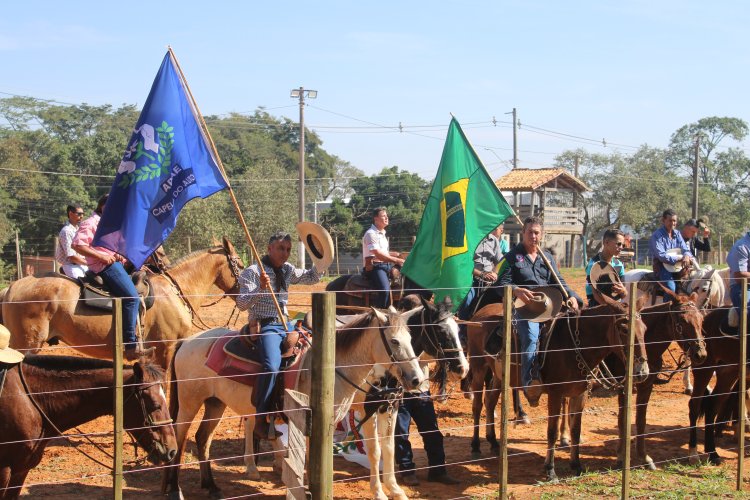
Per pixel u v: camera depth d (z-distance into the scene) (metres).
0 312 9.11
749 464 8.97
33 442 5.78
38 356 6.02
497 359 8.81
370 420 7.26
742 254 9.57
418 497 7.61
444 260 8.78
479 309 10.34
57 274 9.12
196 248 39.25
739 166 74.06
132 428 6.02
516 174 40.97
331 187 72.31
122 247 6.81
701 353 8.72
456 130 8.82
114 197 6.86
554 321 8.55
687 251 12.13
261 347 6.88
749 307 9.38
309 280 7.45
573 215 42.12
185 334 9.94
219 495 7.45
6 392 5.68
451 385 13.43
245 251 39.03
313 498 5.20
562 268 41.50
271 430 6.80
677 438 10.16
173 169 6.91
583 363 8.19
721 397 9.15
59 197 46.62
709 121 74.25
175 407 7.51
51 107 68.81
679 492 7.77
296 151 74.75
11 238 41.31
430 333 7.89
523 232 9.04
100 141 52.81
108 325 8.97
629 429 7.22
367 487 7.91
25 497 7.20
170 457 5.98
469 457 9.12
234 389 7.15
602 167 55.84
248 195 43.16
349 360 6.90
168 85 7.00
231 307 21.98
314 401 5.20
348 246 47.03
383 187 52.66
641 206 53.09
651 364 9.12
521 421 10.72
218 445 9.35
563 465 8.79
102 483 7.73
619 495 7.65
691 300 9.10
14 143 49.31
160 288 9.73
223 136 75.69
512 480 8.23
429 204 8.96
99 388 6.04
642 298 8.04
